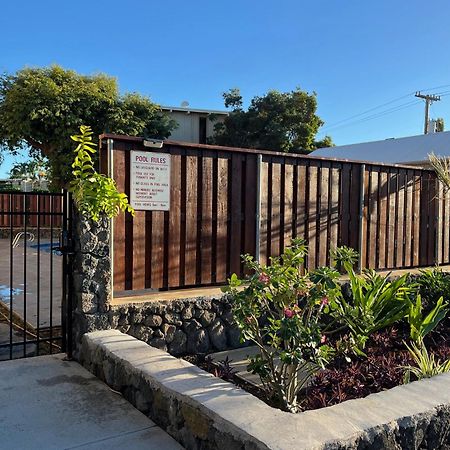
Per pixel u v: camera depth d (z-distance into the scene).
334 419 2.67
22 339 5.62
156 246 5.11
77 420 3.36
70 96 16.78
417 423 2.79
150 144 4.97
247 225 5.79
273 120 25.12
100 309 4.56
